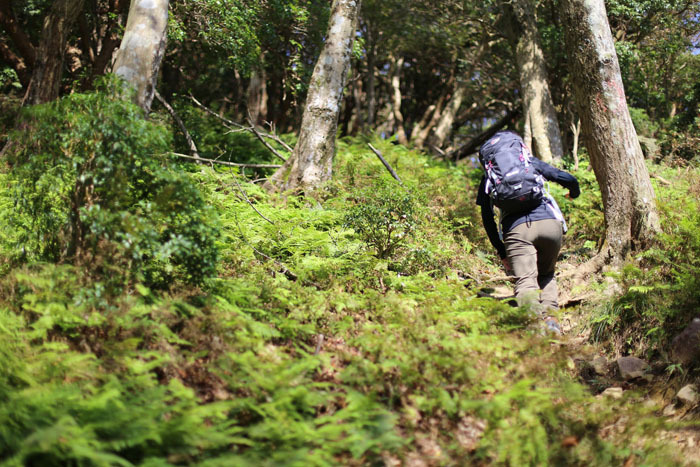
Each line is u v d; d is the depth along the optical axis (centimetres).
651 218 637
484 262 734
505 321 452
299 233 628
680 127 1548
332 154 872
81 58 1658
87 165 405
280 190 846
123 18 1441
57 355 320
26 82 1509
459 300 488
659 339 477
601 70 667
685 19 1648
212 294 420
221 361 351
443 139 2327
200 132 1315
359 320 456
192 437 282
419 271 598
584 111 685
